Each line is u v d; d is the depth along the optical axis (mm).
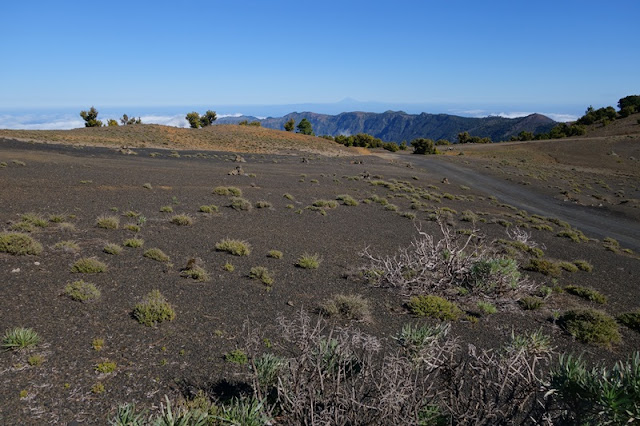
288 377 4926
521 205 40625
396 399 3828
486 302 11008
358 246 17250
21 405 5078
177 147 60000
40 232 13438
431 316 9969
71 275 9945
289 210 24078
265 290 10711
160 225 16906
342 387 4305
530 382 4148
